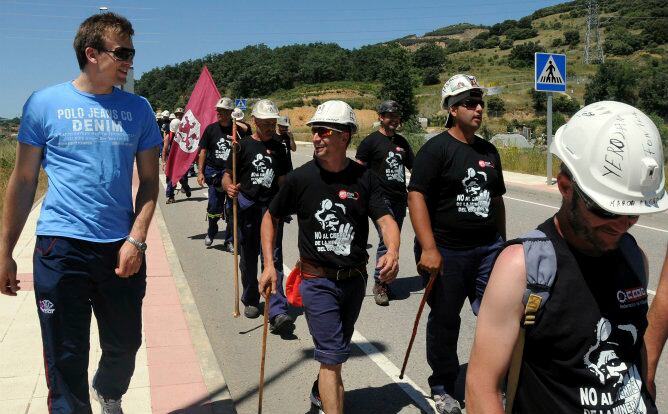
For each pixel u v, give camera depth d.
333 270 3.60
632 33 116.38
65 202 3.02
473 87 3.89
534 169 18.95
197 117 9.00
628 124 1.61
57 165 3.03
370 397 4.35
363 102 97.31
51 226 3.00
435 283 3.96
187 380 4.43
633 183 1.59
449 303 3.95
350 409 4.17
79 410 3.10
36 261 3.03
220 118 8.90
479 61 117.81
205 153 8.94
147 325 5.52
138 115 3.21
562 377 1.73
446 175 3.87
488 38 149.12
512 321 1.75
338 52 128.75
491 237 3.96
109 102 3.12
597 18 101.12
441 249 3.94
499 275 1.76
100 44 3.00
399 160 6.57
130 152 3.17
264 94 123.25
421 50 113.00
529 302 1.71
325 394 3.50
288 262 8.16
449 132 4.02
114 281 3.15
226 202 8.54
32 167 3.06
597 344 1.71
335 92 106.00
